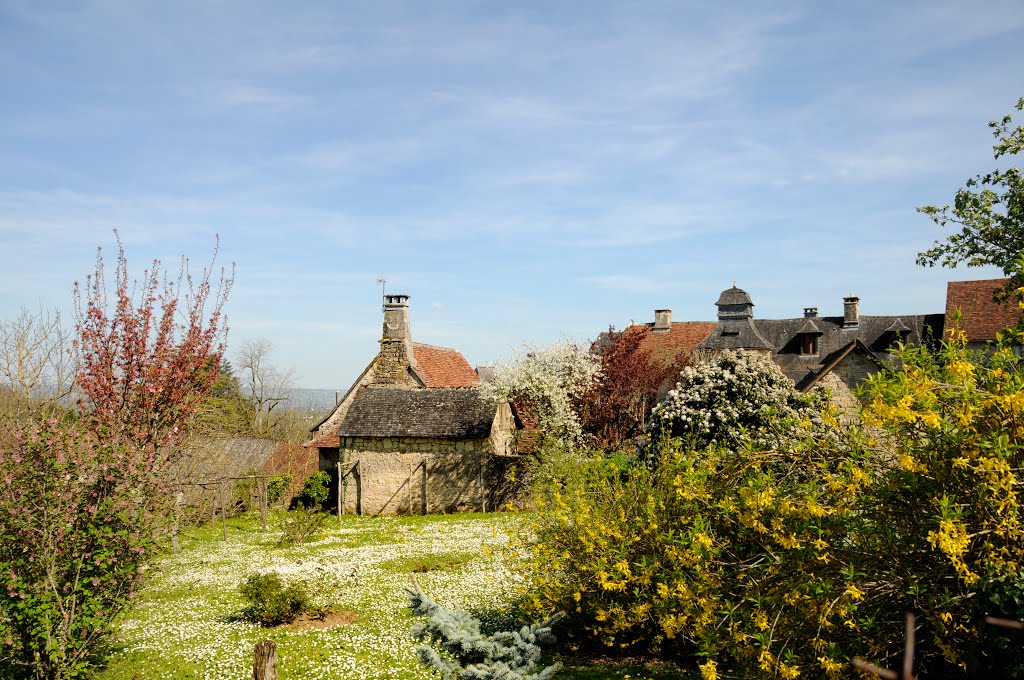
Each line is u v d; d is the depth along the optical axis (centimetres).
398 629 1268
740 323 4825
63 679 1004
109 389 1777
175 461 1844
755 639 755
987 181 2039
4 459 1025
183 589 1664
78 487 1038
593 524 1061
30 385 2072
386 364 3669
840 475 765
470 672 1004
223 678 1070
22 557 984
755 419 1873
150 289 1839
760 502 788
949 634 668
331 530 2578
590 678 1001
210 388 2030
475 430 3003
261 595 1352
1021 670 606
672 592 905
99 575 1041
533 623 1128
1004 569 636
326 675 1066
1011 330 772
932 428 684
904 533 723
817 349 4575
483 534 2294
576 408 3253
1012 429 670
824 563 744
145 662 1153
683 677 1000
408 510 3050
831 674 688
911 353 754
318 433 3684
